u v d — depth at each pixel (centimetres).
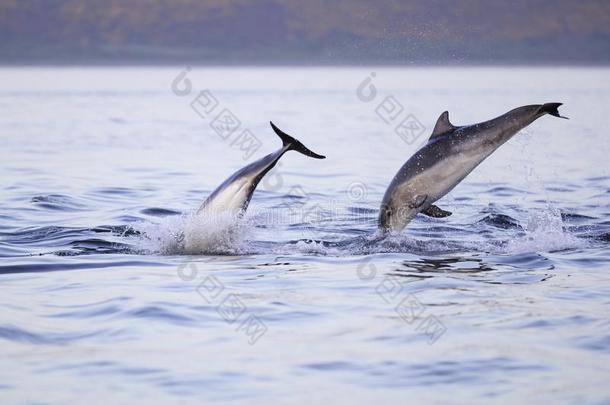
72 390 3119
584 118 17150
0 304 4100
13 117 17762
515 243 5534
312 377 3241
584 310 4003
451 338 3641
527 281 4562
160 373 3272
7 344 3559
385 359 3412
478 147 5369
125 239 5712
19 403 3008
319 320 3897
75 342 3597
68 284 4494
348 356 3444
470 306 4094
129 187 8269
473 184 8594
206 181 8762
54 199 7412
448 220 6419
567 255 5188
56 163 10138
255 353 3475
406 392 3106
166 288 4416
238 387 3150
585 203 7325
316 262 5047
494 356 3431
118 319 3888
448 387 3145
